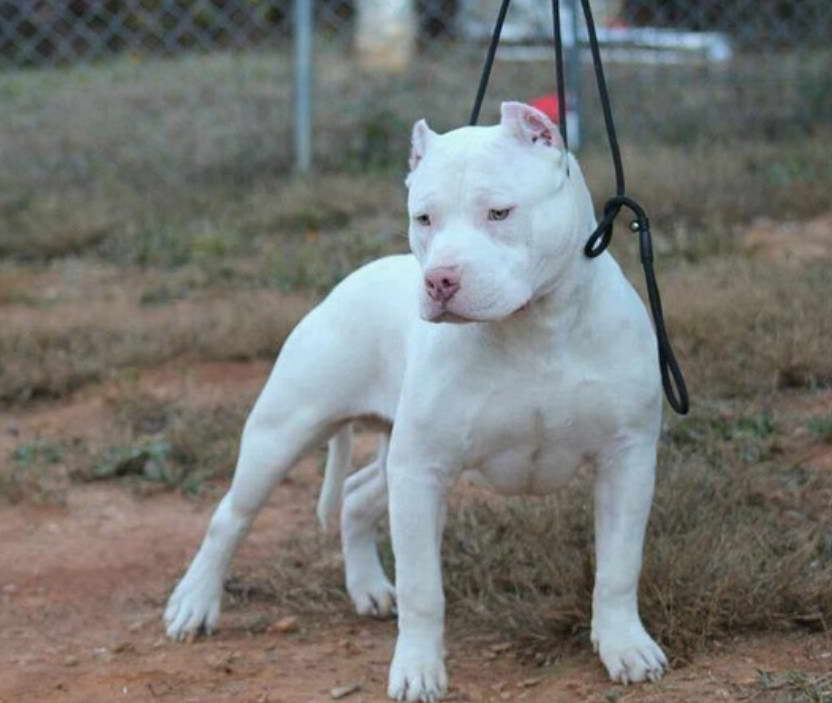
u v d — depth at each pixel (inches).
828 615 198.2
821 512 234.2
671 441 262.5
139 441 297.0
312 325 203.9
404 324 193.5
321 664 201.8
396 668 183.6
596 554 191.5
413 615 181.9
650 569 198.8
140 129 532.1
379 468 218.2
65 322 360.8
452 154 163.0
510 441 177.5
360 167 486.0
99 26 619.5
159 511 268.1
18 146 515.8
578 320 172.6
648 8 566.9
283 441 204.5
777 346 291.4
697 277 344.5
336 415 203.0
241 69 601.0
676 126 508.7
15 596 235.0
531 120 165.0
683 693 178.7
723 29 549.3
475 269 158.7
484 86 193.2
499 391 173.6
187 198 464.8
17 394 323.6
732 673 183.9
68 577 241.6
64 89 593.0
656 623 193.3
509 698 184.1
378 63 609.0
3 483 273.9
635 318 177.5
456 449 176.9
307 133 484.7
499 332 171.8
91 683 200.2
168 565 245.1
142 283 403.2
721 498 233.8
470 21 607.2
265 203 454.3
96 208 454.9
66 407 320.8
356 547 222.8
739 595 196.9
